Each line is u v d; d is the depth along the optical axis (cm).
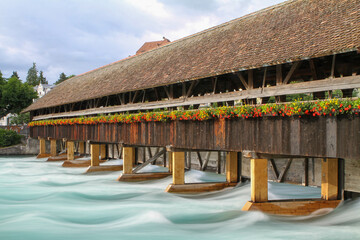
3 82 4759
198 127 1090
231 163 1241
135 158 2030
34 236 773
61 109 2745
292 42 912
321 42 820
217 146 1011
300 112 754
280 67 916
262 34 1098
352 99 682
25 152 3256
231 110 937
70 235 782
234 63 1005
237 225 838
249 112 879
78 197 1234
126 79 1691
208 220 903
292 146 788
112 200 1187
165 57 1593
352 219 824
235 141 948
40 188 1442
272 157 861
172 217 936
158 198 1160
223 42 1266
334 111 691
